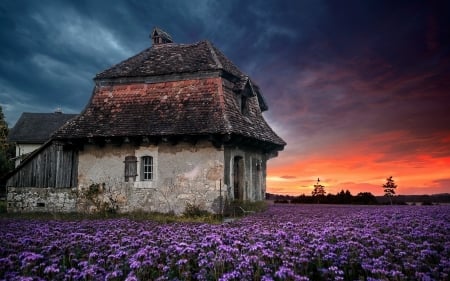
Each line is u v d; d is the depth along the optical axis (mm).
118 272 6617
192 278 7055
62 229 12164
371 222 13141
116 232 11055
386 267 7090
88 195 19922
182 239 9367
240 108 20984
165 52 23094
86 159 20328
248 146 21328
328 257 7621
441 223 12430
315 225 12281
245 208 19281
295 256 7555
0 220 15859
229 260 7188
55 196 20609
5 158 37781
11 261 7383
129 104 20500
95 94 21500
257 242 8305
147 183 19203
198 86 20000
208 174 18406
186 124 18500
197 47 22750
